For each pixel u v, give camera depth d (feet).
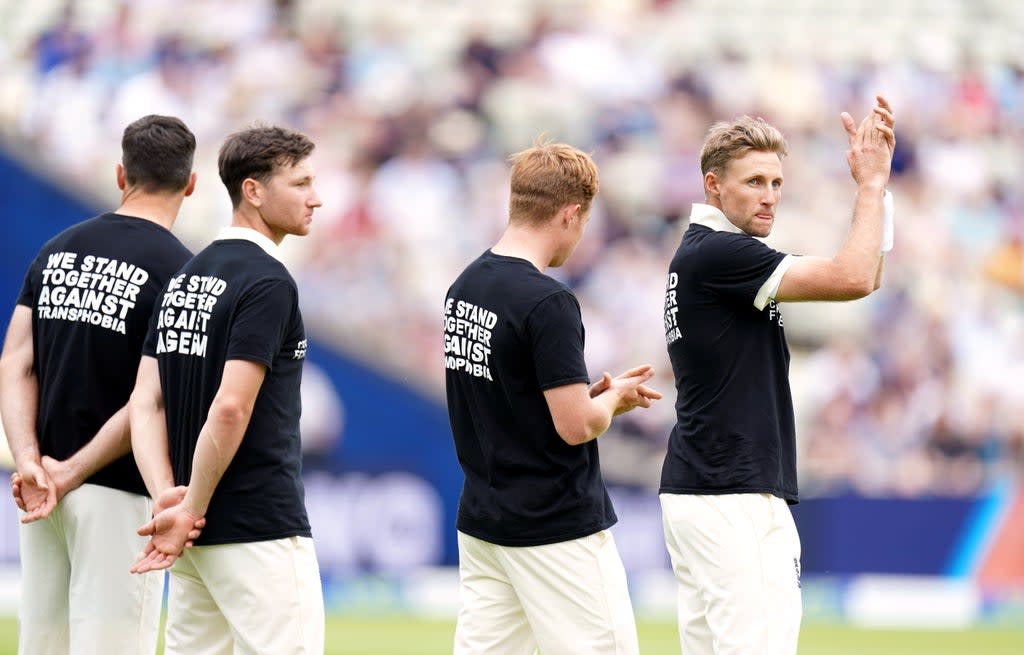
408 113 170.60
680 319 51.78
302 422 139.85
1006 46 187.52
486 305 47.52
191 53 170.30
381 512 135.74
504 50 176.86
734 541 50.24
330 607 130.62
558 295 46.68
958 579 134.31
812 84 181.06
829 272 48.47
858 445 156.87
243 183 47.37
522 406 47.16
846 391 158.71
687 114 176.86
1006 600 134.21
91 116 163.32
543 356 46.21
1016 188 177.68
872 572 133.90
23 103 161.89
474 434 48.93
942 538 134.51
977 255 171.73
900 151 178.29
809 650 108.06
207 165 164.04
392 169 166.30
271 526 45.85
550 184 48.03
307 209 47.78
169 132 52.19
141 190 52.29
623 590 48.19
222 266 46.32
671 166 172.55
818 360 159.74
